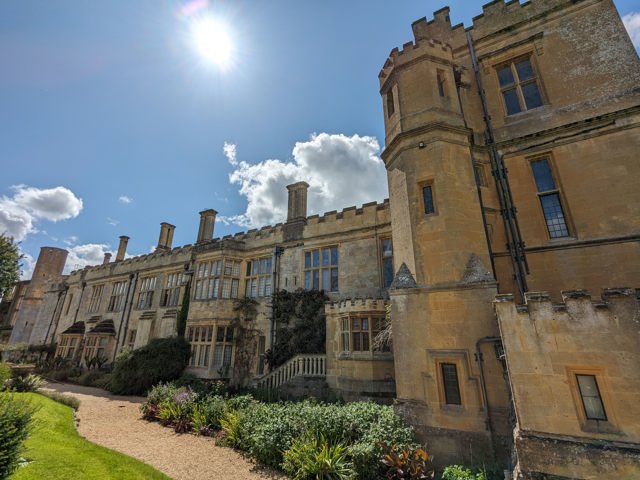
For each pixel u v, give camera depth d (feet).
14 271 44.45
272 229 54.85
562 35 30.48
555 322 16.08
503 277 27.17
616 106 26.48
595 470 13.55
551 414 15.19
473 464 19.39
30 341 92.12
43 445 20.38
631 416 13.60
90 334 72.38
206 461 22.47
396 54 31.86
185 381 44.57
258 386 40.32
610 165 25.70
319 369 36.91
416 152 27.78
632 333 14.35
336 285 46.01
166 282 68.80
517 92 31.60
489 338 21.09
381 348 32.42
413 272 25.38
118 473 18.07
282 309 47.01
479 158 30.66
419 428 21.59
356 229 45.83
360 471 19.38
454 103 29.14
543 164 28.94
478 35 34.81
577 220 26.03
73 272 93.91
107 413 34.55
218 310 50.55
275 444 22.59
